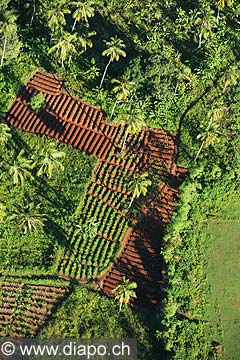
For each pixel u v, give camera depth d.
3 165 93.38
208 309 83.38
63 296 82.00
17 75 104.81
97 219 90.31
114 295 82.94
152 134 102.12
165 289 83.06
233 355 79.50
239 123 105.06
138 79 102.56
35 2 108.44
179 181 96.69
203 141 96.12
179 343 78.38
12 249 85.12
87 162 95.69
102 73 107.62
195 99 107.31
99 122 101.88
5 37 99.56
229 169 97.81
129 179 95.44
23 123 99.56
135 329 79.31
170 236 87.75
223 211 94.62
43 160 87.50
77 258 85.50
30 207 83.69
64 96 104.19
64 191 91.94
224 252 90.06
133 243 88.88
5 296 80.88
